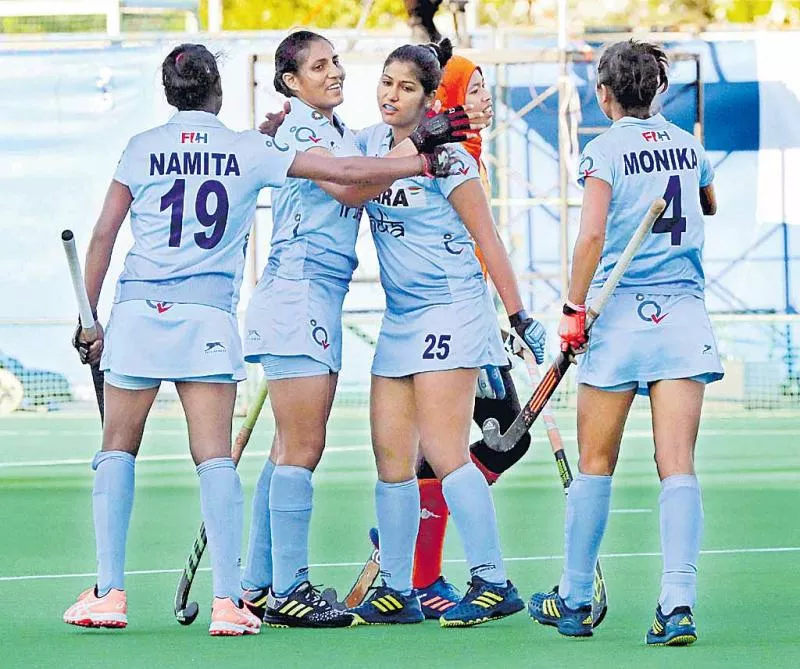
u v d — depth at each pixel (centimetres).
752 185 7331
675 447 1903
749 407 7156
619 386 1922
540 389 2067
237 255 2031
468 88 2273
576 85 7275
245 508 3566
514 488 3956
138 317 1989
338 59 2119
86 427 6419
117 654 1861
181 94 2028
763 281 7350
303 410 2072
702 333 1917
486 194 2089
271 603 2094
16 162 7225
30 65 7206
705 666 1738
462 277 2062
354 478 4281
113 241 2034
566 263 7006
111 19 7775
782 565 2606
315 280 2077
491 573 2055
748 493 3894
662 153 1934
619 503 3625
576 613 1958
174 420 6638
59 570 2658
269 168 2000
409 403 2094
